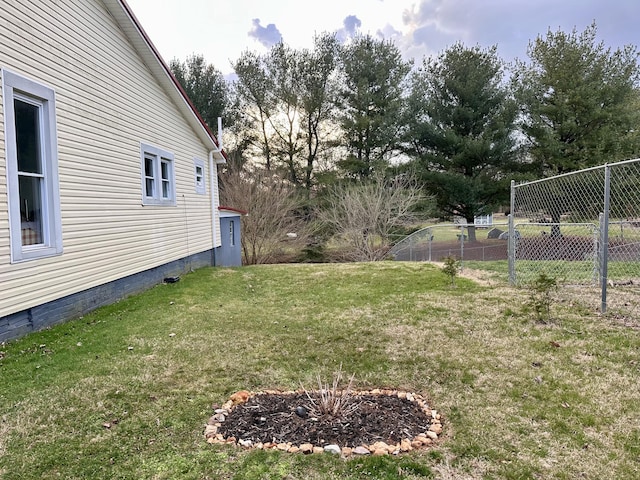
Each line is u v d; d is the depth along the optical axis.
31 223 4.53
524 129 16.53
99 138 5.80
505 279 7.64
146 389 3.07
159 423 2.56
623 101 15.10
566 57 15.11
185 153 9.48
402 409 2.73
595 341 4.07
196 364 3.60
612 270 8.51
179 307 5.84
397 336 4.41
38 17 4.52
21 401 2.86
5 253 3.99
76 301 5.18
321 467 2.11
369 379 3.30
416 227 17.69
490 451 2.26
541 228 9.17
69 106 5.08
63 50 4.98
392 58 18.98
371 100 18.88
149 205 7.50
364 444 2.30
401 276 8.26
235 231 14.00
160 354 3.85
